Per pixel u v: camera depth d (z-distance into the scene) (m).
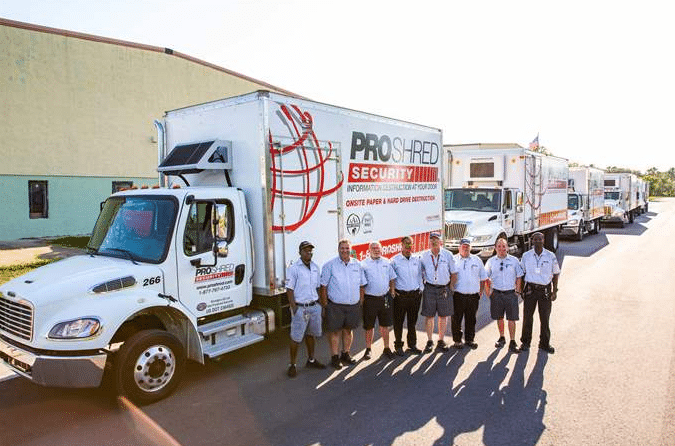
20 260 13.75
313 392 5.67
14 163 19.09
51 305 4.90
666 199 96.38
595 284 11.85
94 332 4.87
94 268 5.42
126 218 6.15
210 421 4.93
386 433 4.67
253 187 6.56
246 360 6.81
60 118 20.30
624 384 5.79
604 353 6.90
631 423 4.83
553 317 8.88
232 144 6.79
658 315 8.92
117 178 22.34
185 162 6.54
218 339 6.11
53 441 4.54
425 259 7.17
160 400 5.41
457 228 13.59
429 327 7.22
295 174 6.87
